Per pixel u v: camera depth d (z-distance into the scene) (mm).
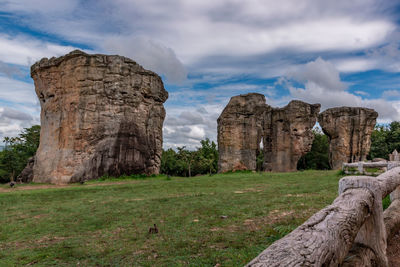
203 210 9773
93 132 29266
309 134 39219
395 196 5141
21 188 23219
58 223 9133
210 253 5266
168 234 6957
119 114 30641
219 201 11539
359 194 2568
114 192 17328
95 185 22703
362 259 2428
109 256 5648
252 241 5715
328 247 1702
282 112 40219
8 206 13109
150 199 13422
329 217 2080
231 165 36969
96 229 8148
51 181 28812
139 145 31562
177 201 12297
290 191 13094
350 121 43656
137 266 4977
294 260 1424
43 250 6309
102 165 28812
